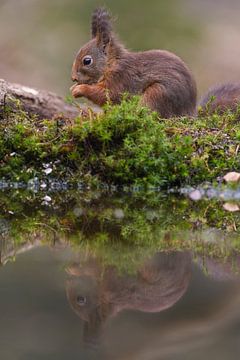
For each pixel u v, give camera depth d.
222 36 31.67
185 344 5.95
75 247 8.48
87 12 30.98
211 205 10.87
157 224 9.64
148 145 11.61
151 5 32.09
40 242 8.75
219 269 7.55
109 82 13.90
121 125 11.79
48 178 11.97
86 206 10.79
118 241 8.73
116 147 11.90
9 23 30.23
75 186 11.88
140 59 13.91
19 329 6.14
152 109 13.56
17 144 12.08
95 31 14.30
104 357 5.64
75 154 11.97
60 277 7.27
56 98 15.55
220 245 8.54
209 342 6.02
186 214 10.23
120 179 11.77
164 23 31.25
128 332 6.07
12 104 13.62
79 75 14.18
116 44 14.01
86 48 14.09
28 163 12.11
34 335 6.04
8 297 6.72
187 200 11.16
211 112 13.95
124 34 30.12
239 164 11.88
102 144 11.88
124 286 6.98
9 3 31.33
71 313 6.37
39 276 7.32
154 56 13.95
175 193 11.59
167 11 32.00
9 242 8.77
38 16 30.66
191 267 7.59
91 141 11.94
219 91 14.37
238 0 35.62
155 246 8.50
